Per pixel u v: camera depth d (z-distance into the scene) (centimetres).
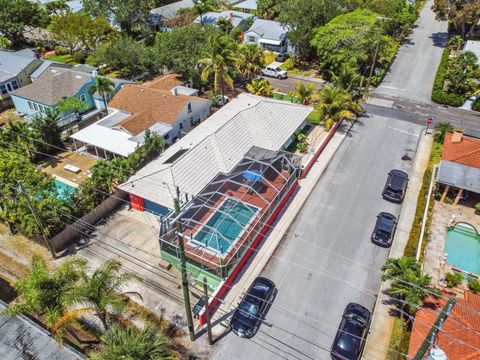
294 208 3769
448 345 2252
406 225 3538
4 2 7944
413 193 3906
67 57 7712
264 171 3775
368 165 4331
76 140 4778
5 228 3603
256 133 4284
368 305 2852
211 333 2566
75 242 3419
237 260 3042
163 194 3444
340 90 4950
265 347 2594
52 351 2350
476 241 3378
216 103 5641
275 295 2938
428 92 5872
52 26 7362
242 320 2695
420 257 3139
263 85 5619
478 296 2642
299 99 5322
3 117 5647
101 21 7438
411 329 2550
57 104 5216
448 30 8181
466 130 4866
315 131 5009
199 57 5656
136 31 8806
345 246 3350
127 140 4481
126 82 5875
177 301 2895
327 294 2942
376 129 4978
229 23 7862
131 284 3017
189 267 3053
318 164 4375
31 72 6238
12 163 3419
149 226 3578
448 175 3684
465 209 3691
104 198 3684
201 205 3316
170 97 5031
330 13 6706
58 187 3700
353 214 3681
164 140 4478
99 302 2181
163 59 5869
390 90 5947
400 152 4528
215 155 3884
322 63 6344
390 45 6988
